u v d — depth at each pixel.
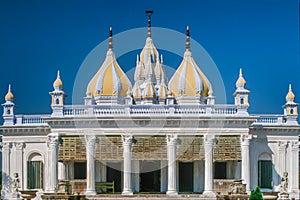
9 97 89.50
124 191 80.81
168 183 81.50
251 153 87.25
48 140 83.88
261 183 87.94
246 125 82.81
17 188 82.81
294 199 79.69
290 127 88.31
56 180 82.00
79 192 79.75
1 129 88.25
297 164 88.94
